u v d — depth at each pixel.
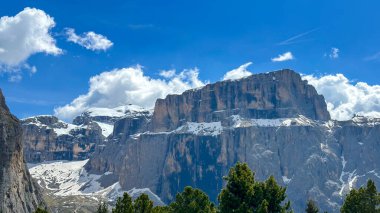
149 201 145.50
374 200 142.38
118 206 141.38
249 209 116.38
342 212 145.75
